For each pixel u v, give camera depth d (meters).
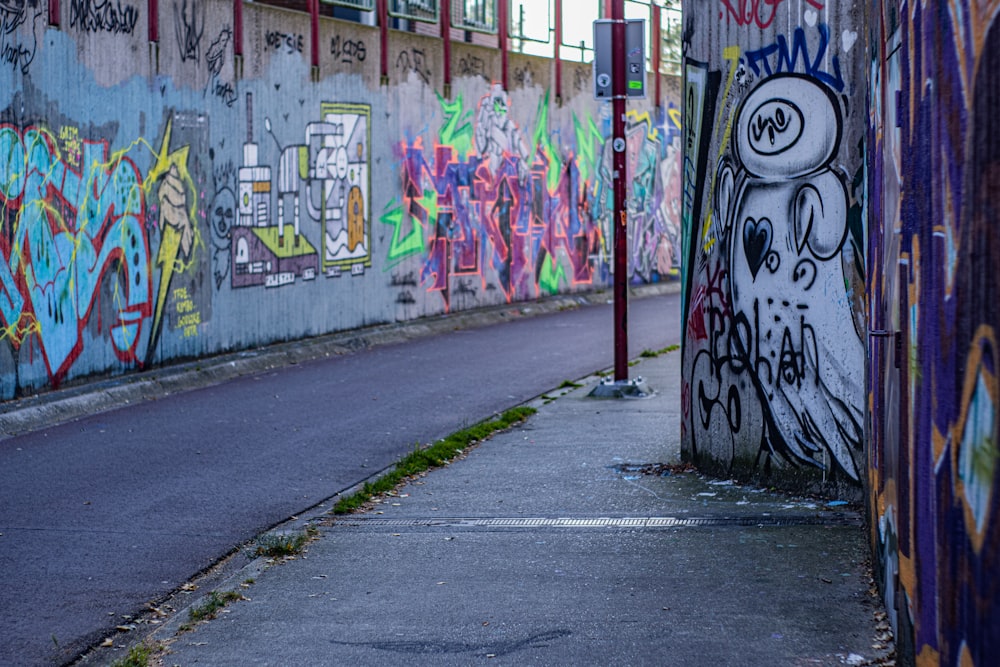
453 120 20.03
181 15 13.69
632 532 6.62
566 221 23.97
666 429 9.85
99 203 12.38
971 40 2.96
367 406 11.61
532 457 8.90
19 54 11.10
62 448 9.67
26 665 4.95
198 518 7.37
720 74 7.61
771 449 7.45
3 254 10.95
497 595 5.59
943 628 3.39
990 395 2.80
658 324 19.33
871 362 5.44
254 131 15.16
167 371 13.27
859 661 4.56
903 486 4.23
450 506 7.46
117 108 12.64
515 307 21.73
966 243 3.02
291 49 15.86
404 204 18.67
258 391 12.77
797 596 5.36
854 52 6.75
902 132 4.14
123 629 5.39
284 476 8.53
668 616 5.18
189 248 13.95
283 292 15.83
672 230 28.67
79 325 12.09
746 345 7.54
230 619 5.37
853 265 6.86
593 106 24.84
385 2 17.95
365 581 5.90
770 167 7.26
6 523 7.28
